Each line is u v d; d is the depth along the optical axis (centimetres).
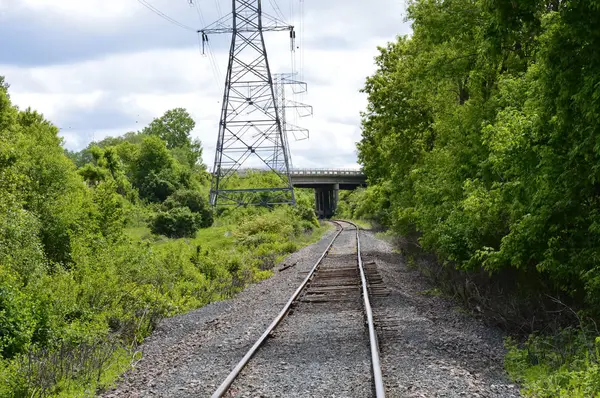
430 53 1988
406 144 2773
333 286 1941
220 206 6944
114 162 7250
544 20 988
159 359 1079
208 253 2781
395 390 756
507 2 949
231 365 948
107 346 1152
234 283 2208
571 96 930
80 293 1490
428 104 2527
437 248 1886
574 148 973
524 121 1124
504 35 988
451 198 1759
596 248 1034
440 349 1008
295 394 763
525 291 1380
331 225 8488
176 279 2150
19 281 1438
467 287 1514
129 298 1620
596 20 855
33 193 2394
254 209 6431
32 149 2786
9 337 1124
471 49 1789
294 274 2442
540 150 1095
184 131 13788
